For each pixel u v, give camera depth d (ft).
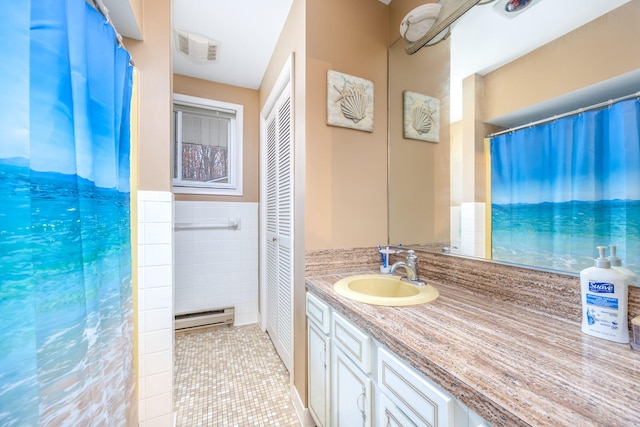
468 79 3.59
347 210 4.65
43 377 1.91
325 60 4.45
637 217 2.08
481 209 3.40
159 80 4.26
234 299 8.42
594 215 2.32
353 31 4.71
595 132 2.32
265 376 5.74
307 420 4.36
